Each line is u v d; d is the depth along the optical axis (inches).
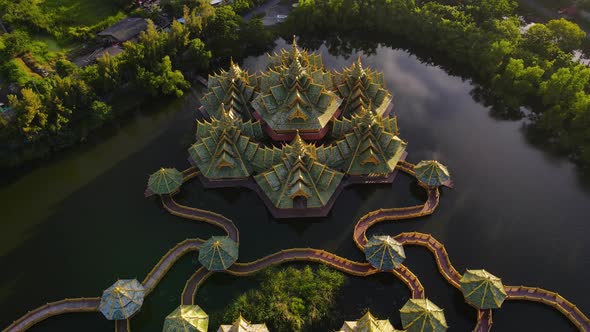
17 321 2930.6
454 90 4931.1
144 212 3695.9
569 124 4237.2
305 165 3444.9
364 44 5821.9
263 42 5570.9
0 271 3339.1
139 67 4667.8
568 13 5723.4
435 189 3710.6
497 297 2832.2
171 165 4089.6
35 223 3681.1
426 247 3348.9
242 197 3752.5
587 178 3909.9
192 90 4977.9
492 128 4426.7
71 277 3287.4
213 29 5319.9
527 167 4010.8
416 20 5442.9
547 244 3410.4
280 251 3262.8
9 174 4097.0
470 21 5310.0
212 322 2920.8
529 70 4446.4
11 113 4301.2
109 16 5890.8
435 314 2701.8
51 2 6008.9
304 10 5713.6
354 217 3580.2
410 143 4237.2
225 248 3083.2
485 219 3577.8
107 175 4042.8
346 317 2972.4
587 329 2842.0
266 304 2928.2
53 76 4503.0
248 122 3811.5
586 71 4212.6
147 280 3139.8
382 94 4028.1
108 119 4512.8
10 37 5064.0
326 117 3826.3
